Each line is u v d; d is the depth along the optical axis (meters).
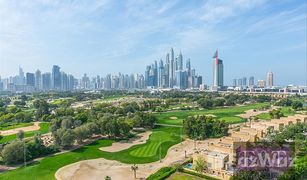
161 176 137.62
